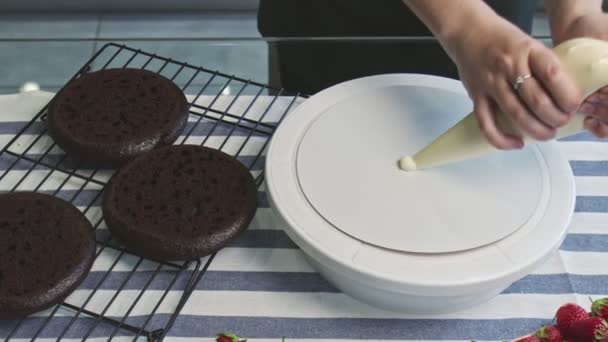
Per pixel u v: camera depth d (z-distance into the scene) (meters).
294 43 0.79
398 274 0.56
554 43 0.68
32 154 0.74
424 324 0.62
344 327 0.61
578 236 0.68
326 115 0.68
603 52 0.53
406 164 0.64
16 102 0.78
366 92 0.71
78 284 0.61
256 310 0.62
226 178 0.67
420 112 0.69
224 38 0.81
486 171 0.64
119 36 0.82
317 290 0.64
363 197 0.61
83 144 0.69
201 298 0.63
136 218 0.64
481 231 0.59
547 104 0.53
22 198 0.65
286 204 0.61
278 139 0.66
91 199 0.70
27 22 0.81
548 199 0.62
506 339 0.61
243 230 0.65
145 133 0.71
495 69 0.57
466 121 0.61
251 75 0.80
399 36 0.82
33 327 0.60
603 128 0.57
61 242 0.62
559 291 0.64
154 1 0.84
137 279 0.64
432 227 0.59
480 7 0.61
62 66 0.79
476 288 0.57
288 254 0.66
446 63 0.80
